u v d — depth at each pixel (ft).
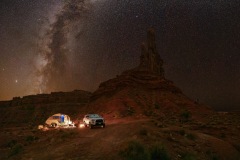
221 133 103.81
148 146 50.21
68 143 67.00
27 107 376.68
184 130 82.53
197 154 58.39
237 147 83.56
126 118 143.33
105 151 50.75
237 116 179.73
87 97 412.77
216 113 189.37
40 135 98.89
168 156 46.06
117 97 188.34
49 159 51.06
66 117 126.82
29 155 59.00
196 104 204.95
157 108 177.47
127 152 45.80
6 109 378.73
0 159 63.46
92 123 99.81
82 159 47.19
